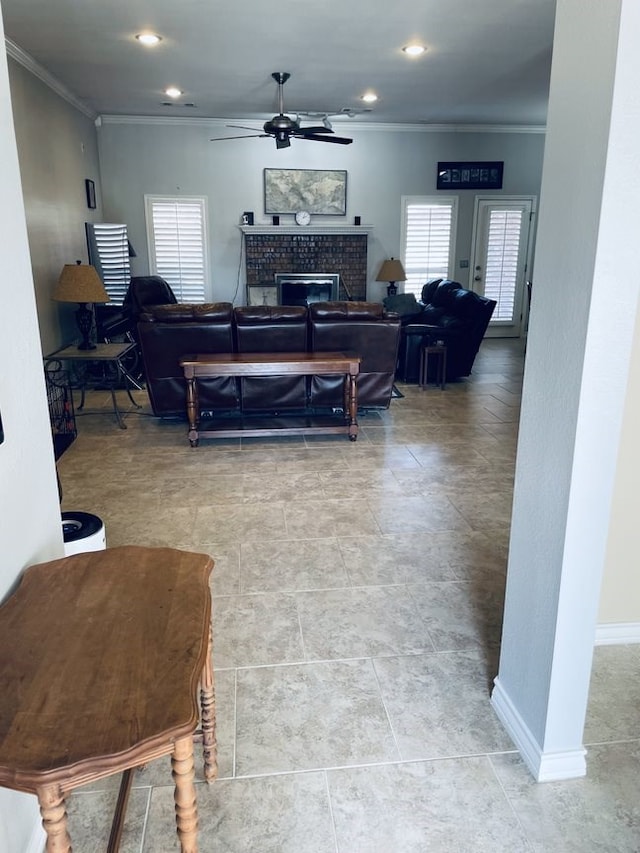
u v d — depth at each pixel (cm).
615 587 223
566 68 138
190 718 100
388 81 627
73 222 674
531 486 165
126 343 587
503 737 183
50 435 163
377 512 343
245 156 845
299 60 552
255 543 306
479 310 650
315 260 882
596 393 140
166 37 489
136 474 405
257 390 495
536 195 923
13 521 139
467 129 880
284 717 191
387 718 191
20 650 115
